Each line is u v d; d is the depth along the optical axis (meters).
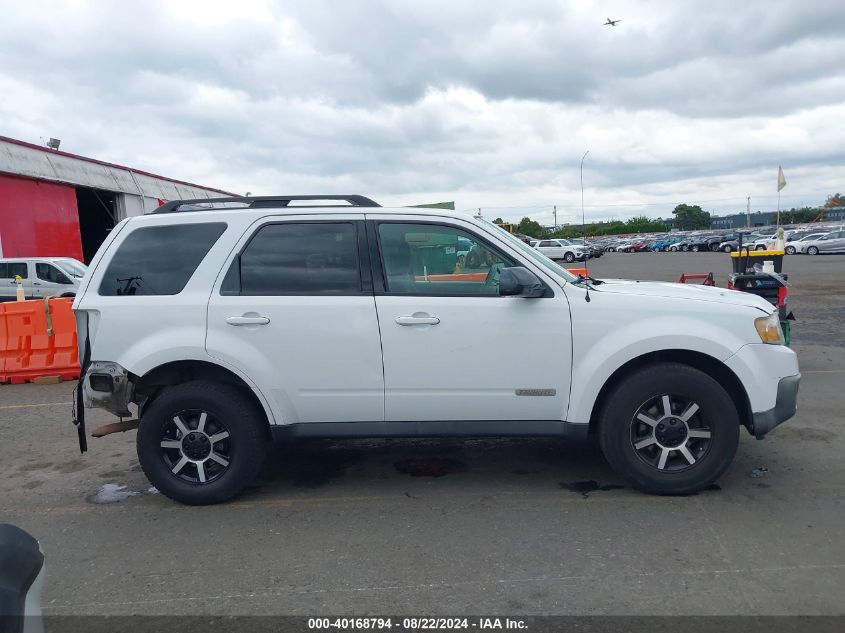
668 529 4.27
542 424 4.77
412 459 5.84
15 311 9.79
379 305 4.69
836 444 5.84
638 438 4.74
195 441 4.86
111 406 4.78
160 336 4.73
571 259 48.22
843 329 12.13
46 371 9.67
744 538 4.12
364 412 4.77
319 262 4.81
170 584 3.79
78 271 19.47
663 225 135.88
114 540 4.40
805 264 32.47
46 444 6.68
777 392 4.68
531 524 4.42
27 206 22.41
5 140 21.45
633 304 4.65
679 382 4.59
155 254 4.91
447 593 3.60
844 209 127.56
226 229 4.88
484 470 5.50
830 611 3.33
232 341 4.71
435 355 4.67
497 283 4.74
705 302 4.69
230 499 4.98
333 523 4.55
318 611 3.46
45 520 4.77
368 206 4.96
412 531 4.38
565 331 4.63
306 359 4.71
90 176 25.45
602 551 4.00
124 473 5.77
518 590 3.60
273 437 4.83
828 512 4.47
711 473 4.67
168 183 31.88
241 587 3.73
